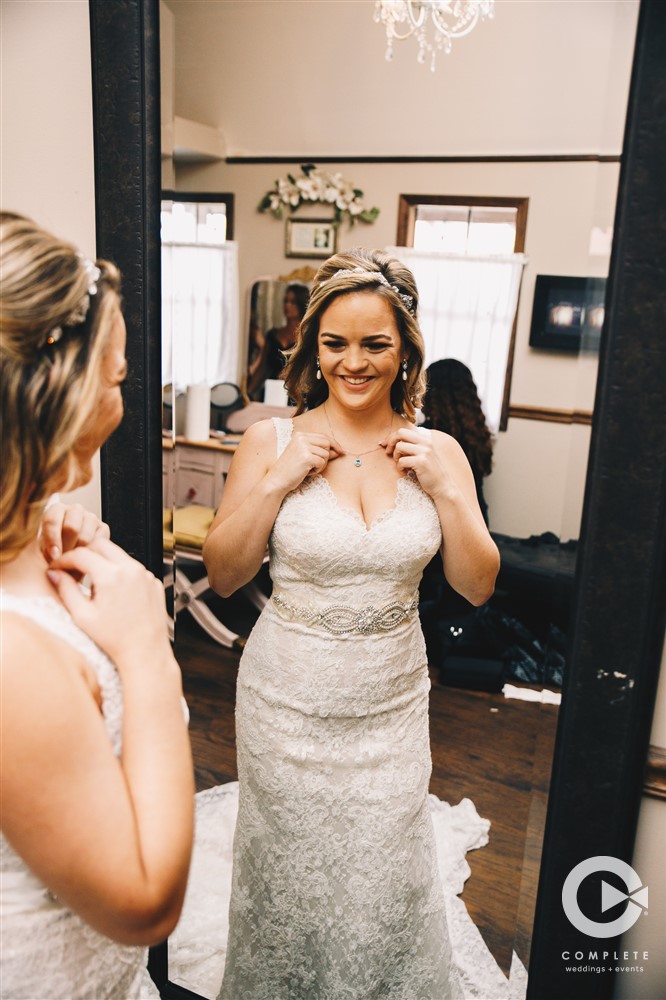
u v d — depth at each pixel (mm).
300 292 2662
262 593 1854
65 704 679
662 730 1319
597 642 1251
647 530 1190
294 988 1581
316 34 2010
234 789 1790
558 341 2000
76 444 778
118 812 689
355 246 2496
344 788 1473
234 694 1825
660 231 1102
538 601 1828
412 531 1459
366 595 1438
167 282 1479
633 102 1077
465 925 1625
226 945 1711
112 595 786
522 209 1979
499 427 2100
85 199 1543
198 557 1859
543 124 1926
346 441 1540
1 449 685
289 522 1455
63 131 1525
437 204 2219
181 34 1817
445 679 1860
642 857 1373
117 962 877
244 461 1595
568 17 1694
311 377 1601
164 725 761
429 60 2064
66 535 924
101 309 730
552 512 1998
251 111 2143
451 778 1792
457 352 2148
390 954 1498
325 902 1505
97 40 1379
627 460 1179
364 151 2271
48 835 672
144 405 1505
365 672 1450
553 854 1354
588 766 1299
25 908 785
